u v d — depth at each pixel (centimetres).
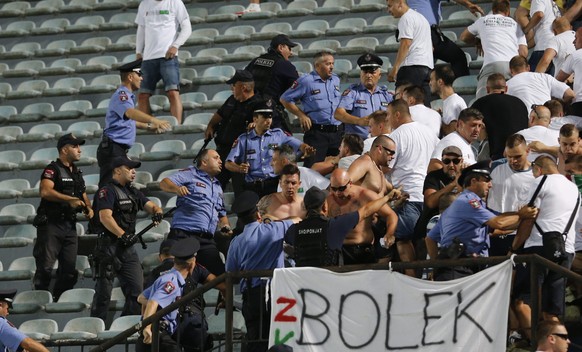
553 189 4184
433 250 4344
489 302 3834
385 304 3906
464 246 4172
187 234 5059
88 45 7638
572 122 5212
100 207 5169
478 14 6456
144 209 5250
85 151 6406
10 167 6444
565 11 6356
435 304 3875
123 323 5003
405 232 4700
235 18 7519
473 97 6144
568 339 4197
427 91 5838
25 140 6650
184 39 6531
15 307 5353
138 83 5934
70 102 6975
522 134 4962
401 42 5819
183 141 6300
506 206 4538
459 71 6212
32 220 5969
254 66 5753
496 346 3816
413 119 5194
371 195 4425
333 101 5569
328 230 4078
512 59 5466
